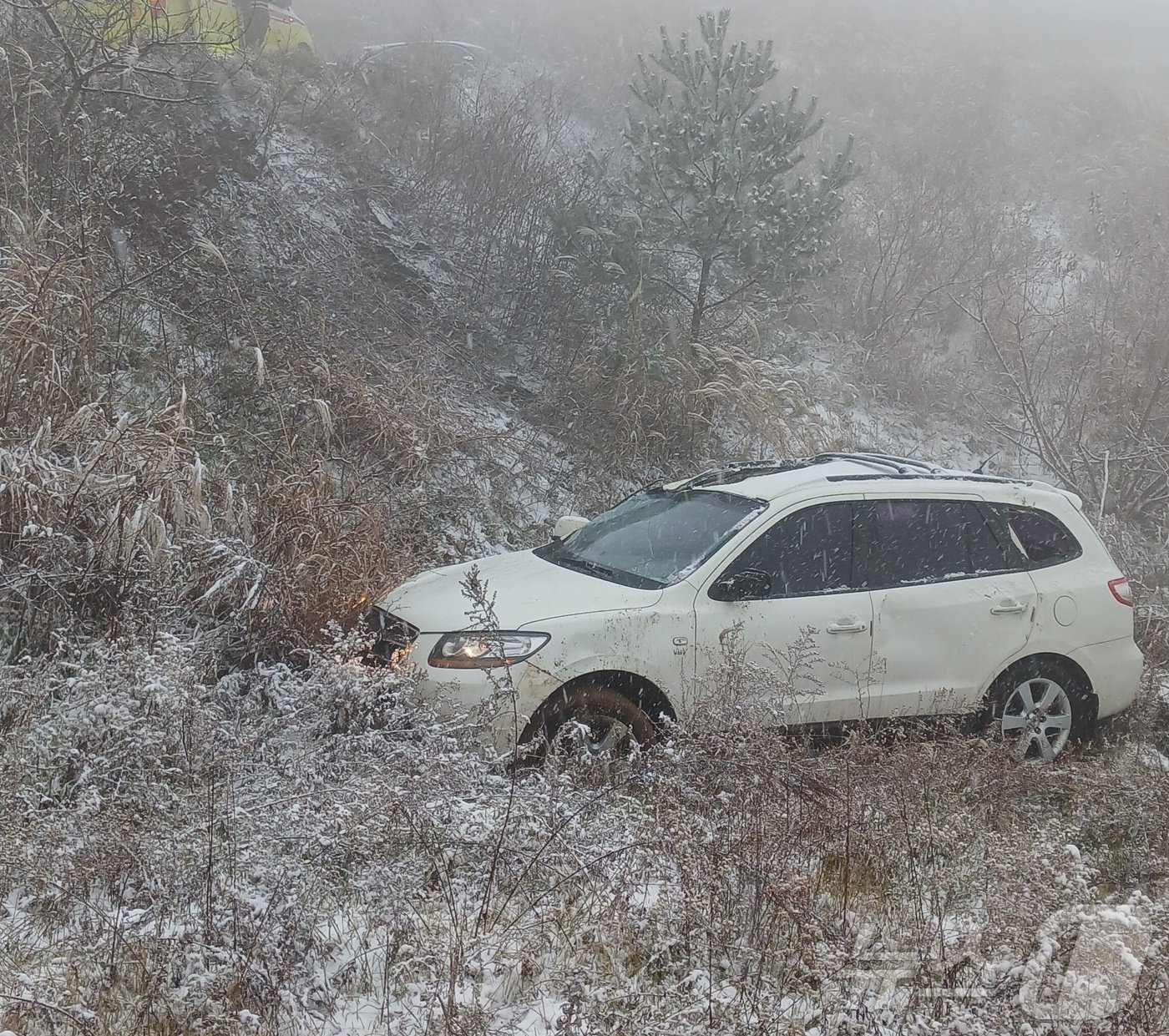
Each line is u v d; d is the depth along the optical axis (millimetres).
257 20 14219
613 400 10445
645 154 11273
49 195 8305
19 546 5574
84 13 9281
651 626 5344
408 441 8734
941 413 13656
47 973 3049
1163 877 3939
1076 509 6664
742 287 11383
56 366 6523
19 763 3951
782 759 4227
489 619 4281
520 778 4199
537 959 3275
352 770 4094
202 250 9250
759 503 6000
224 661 5781
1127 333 13289
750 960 3264
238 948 3123
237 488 7031
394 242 12328
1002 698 6121
